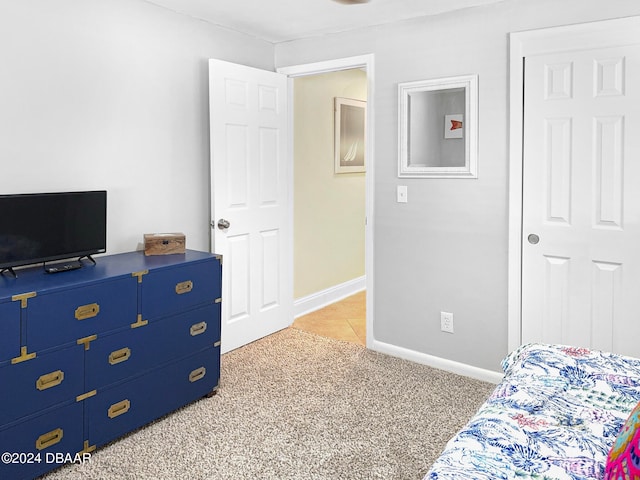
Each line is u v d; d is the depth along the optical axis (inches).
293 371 127.7
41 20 99.3
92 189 110.4
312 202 182.2
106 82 111.4
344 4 117.7
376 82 134.4
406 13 123.3
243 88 137.8
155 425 100.7
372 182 137.9
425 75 125.9
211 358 112.7
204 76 133.5
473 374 125.0
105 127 112.0
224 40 138.2
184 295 105.7
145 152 120.7
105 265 101.9
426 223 129.4
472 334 125.0
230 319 140.2
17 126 97.1
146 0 116.8
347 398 112.6
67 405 85.9
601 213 105.6
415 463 87.6
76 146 106.9
